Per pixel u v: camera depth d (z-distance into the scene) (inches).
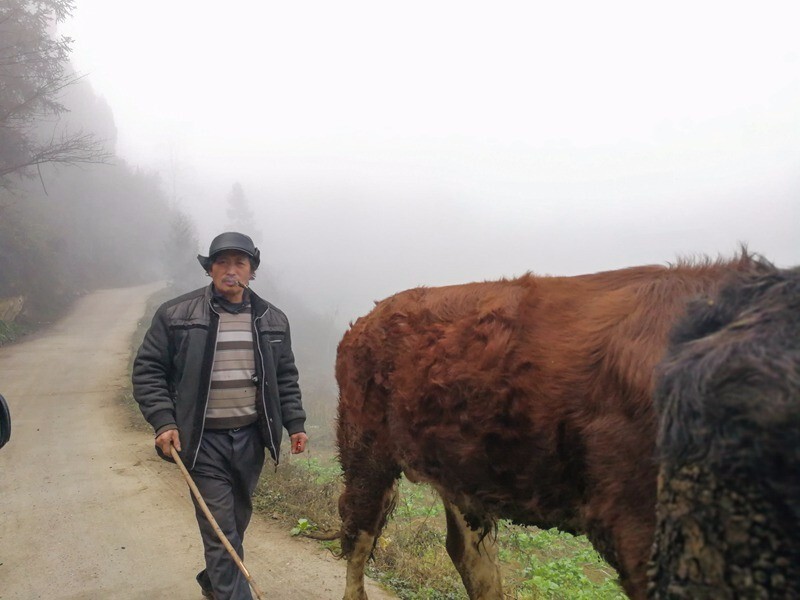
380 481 143.9
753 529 51.0
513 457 89.4
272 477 292.4
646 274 87.6
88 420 472.7
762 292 60.4
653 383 68.4
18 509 260.4
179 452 138.0
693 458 56.1
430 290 127.4
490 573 141.0
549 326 89.4
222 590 131.6
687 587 54.9
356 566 150.2
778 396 50.0
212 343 142.3
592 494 80.3
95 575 192.2
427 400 105.0
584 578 227.5
